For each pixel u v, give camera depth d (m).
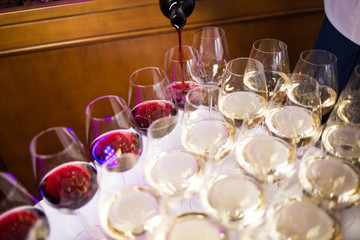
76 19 1.80
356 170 0.74
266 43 1.36
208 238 0.59
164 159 0.82
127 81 2.11
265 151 0.80
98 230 0.79
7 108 2.07
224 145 0.88
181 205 0.82
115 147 0.91
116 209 0.69
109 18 1.82
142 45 1.96
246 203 0.71
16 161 2.32
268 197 0.85
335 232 0.61
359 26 1.38
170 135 1.06
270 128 0.90
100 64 2.00
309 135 0.88
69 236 0.80
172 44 1.99
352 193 0.70
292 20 2.01
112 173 0.72
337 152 0.81
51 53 1.90
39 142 0.78
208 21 1.93
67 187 0.77
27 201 0.76
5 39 1.80
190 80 1.12
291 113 0.93
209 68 1.24
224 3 1.88
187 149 0.88
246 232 0.61
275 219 0.64
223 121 0.95
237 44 2.08
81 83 2.06
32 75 1.97
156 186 0.76
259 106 1.00
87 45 1.91
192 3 1.18
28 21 1.76
